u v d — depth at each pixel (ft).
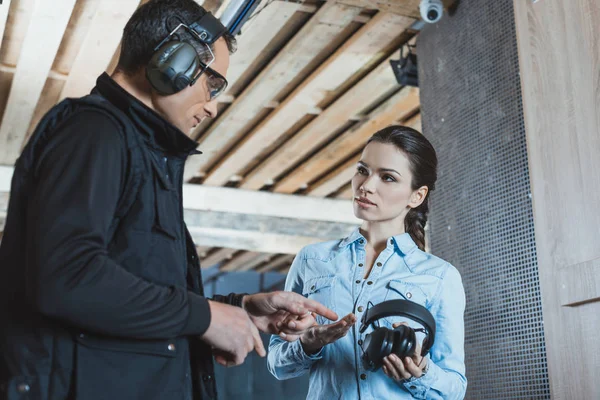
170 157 4.63
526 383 9.46
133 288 3.92
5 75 15.90
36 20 13.37
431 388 5.74
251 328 4.41
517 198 10.07
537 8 9.44
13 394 3.90
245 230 22.49
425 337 5.82
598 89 8.15
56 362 3.98
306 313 4.92
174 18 4.62
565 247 8.52
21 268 4.10
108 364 4.06
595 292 7.89
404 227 6.91
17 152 19.54
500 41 10.89
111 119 4.27
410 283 6.22
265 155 20.76
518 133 10.23
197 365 4.76
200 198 22.15
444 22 12.56
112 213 4.09
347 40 14.92
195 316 4.13
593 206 8.09
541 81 9.21
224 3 13.17
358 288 6.30
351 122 18.74
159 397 4.19
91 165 4.03
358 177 6.57
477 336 10.53
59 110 4.36
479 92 11.28
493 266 10.37
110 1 13.20
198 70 4.61
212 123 18.66
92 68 15.60
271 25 14.24
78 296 3.72
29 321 4.04
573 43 8.66
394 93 16.94
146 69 4.49
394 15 13.57
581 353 8.16
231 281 32.04
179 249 4.58
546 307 8.80
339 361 6.09
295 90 16.65
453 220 11.44
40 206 3.88
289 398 20.51
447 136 12.01
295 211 22.95
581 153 8.34
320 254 6.65
